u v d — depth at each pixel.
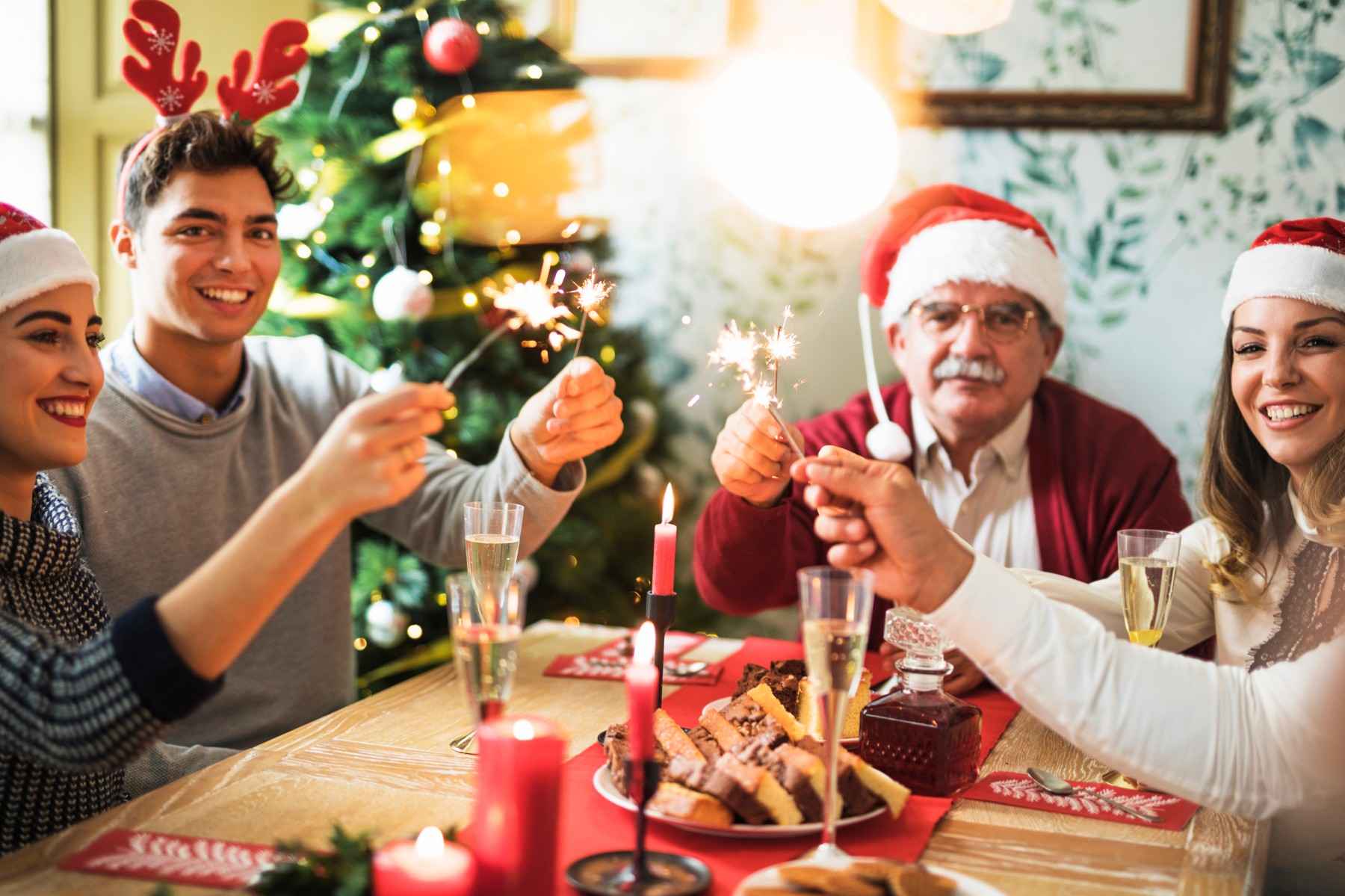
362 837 0.88
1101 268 2.85
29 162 2.91
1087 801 1.18
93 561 1.72
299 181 2.43
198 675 0.93
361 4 2.47
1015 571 1.56
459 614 1.10
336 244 2.51
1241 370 1.55
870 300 2.38
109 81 2.93
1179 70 2.75
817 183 2.91
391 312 2.32
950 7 2.79
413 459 0.94
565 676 1.65
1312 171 2.72
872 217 2.96
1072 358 2.89
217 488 1.83
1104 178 2.83
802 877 0.87
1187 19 2.73
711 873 0.94
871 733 1.21
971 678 1.59
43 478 1.39
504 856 0.81
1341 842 1.25
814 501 1.06
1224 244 2.78
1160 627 1.30
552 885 0.83
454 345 2.51
